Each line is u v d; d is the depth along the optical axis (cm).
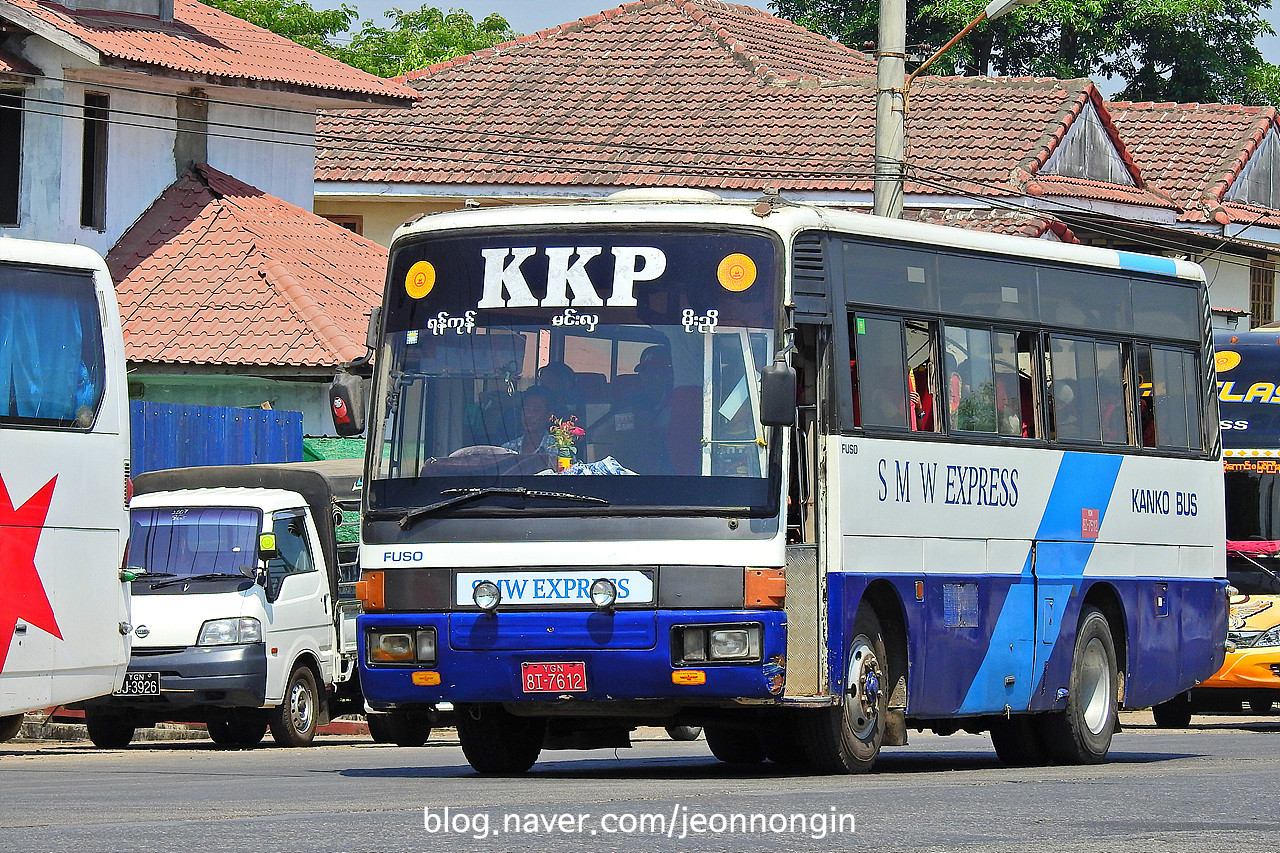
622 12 9219
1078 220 7838
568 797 2172
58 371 3047
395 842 1680
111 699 3841
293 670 4038
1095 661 3102
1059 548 2994
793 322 2473
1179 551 3306
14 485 2953
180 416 4975
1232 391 4972
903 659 2669
